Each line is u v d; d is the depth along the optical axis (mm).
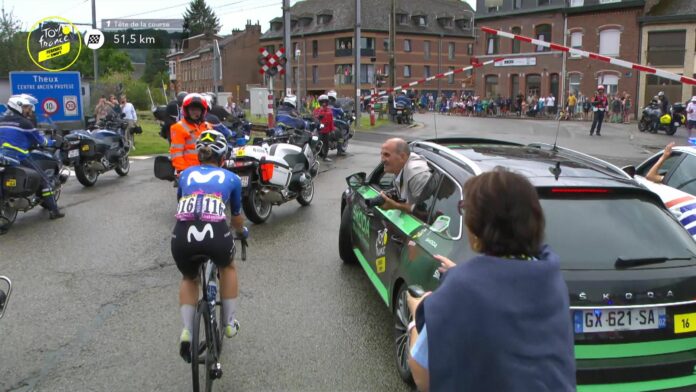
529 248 1938
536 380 1797
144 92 47188
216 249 3869
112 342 4828
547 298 1876
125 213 9719
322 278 6449
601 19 42312
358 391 4070
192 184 4051
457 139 5727
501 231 1921
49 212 9484
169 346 4758
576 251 3414
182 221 3893
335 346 4770
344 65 73375
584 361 3205
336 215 9586
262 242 7938
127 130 17344
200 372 4320
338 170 14625
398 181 5219
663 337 3273
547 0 45031
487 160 4359
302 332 5035
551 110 40969
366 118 33938
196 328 3547
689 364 3291
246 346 4762
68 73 17422
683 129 30109
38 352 4645
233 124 13445
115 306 5621
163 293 5984
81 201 10742
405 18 75125
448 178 4309
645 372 3230
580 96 38875
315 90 77312
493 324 1817
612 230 3559
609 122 35562
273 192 8758
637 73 41000
